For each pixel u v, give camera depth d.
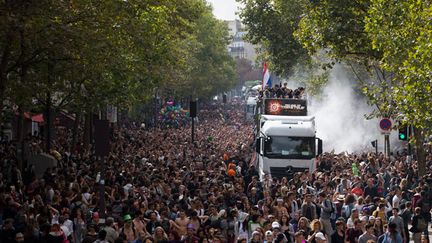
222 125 134.62
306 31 41.56
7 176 35.75
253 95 156.38
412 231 26.75
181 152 56.78
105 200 26.75
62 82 36.53
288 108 49.09
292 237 24.94
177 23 47.53
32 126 67.62
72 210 25.17
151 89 53.53
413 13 28.92
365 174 36.62
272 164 45.38
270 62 67.00
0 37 28.66
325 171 41.41
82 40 29.50
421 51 26.92
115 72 41.44
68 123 65.06
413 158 48.66
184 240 23.12
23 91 33.28
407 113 28.61
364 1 38.97
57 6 28.94
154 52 43.22
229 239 25.08
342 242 23.69
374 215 26.17
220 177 35.31
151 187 31.30
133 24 32.22
